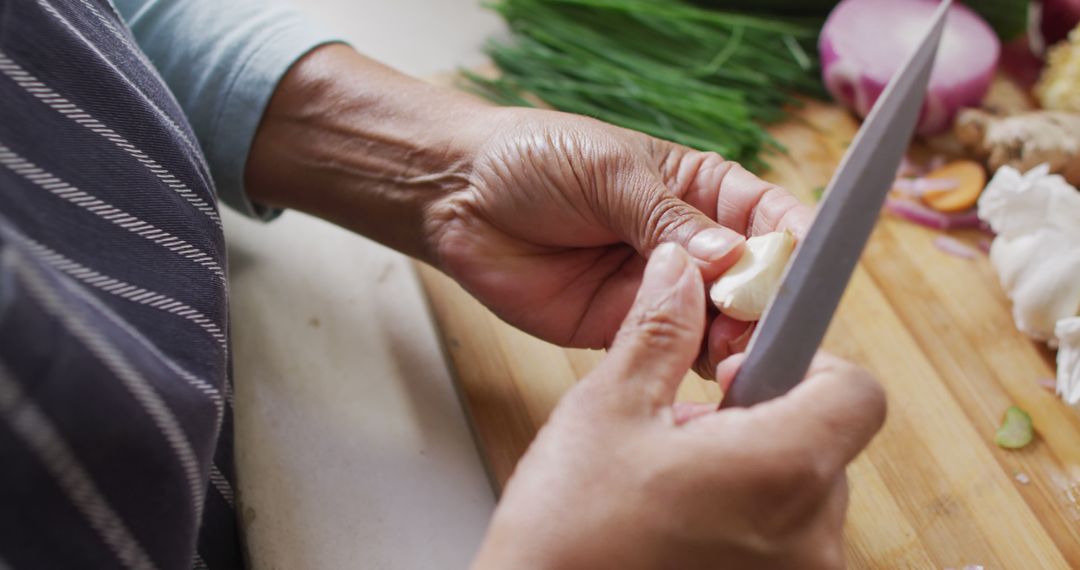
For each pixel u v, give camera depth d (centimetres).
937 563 55
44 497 43
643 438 46
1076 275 58
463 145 57
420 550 55
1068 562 55
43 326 42
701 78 70
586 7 71
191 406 46
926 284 62
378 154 58
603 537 45
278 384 59
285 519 56
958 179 65
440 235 57
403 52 72
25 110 46
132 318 46
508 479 56
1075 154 62
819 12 72
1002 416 58
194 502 47
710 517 45
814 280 47
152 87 51
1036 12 73
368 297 62
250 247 63
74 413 43
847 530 55
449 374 60
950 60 67
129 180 48
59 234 45
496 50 70
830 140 68
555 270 57
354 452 57
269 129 59
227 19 60
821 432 46
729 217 56
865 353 60
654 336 47
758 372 48
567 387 59
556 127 55
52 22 47
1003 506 56
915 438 57
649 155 56
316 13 73
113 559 45
